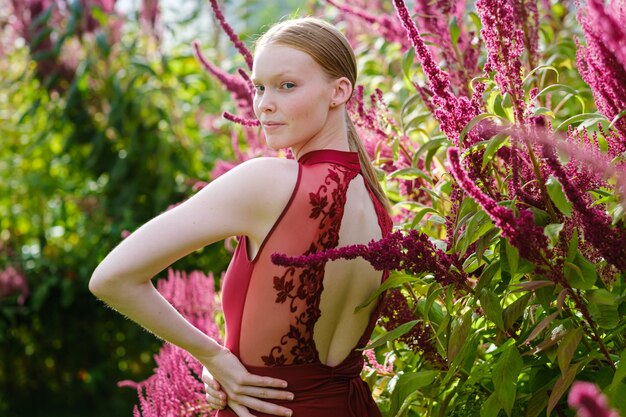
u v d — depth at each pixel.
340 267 1.56
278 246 1.51
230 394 1.58
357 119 2.12
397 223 2.31
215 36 5.17
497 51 1.51
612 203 1.49
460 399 1.77
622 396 1.37
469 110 1.57
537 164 1.51
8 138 5.72
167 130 4.91
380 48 3.28
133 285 1.48
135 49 5.32
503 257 1.53
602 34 1.30
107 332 5.18
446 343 1.72
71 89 5.04
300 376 1.56
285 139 1.58
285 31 1.59
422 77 2.91
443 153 2.33
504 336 1.63
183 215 1.49
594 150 1.49
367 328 1.67
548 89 1.63
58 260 5.15
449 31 2.21
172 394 2.11
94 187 5.30
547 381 1.61
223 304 1.61
